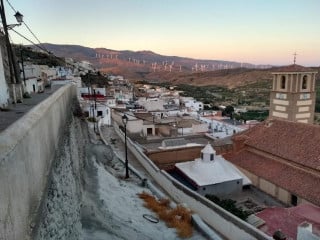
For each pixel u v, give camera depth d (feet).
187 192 78.23
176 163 108.17
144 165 102.99
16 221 17.98
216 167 97.55
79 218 43.78
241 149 112.78
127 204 64.59
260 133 111.65
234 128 196.65
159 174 91.81
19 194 19.13
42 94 66.23
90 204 52.03
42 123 29.35
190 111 278.67
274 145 100.94
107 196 62.49
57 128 40.47
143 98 320.50
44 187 26.94
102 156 93.15
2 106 44.37
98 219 48.42
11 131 20.59
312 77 128.06
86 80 320.70
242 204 87.35
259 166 98.73
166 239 53.78
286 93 128.67
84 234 42.98
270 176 91.61
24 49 300.81
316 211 67.62
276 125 110.42
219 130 202.69
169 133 174.19
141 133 170.71
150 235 52.54
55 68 252.42
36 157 25.16
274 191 89.97
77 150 61.00
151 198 73.72
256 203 87.92
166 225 60.90
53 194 30.17
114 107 212.23
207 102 427.74
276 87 134.21
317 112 370.73
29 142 23.18
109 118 174.40
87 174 69.00
